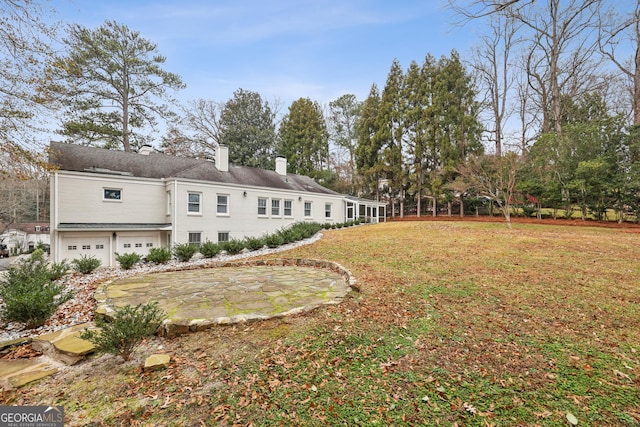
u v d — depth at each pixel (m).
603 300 4.36
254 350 3.08
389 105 25.80
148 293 5.07
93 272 7.78
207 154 26.75
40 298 3.87
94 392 2.44
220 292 5.10
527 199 18.56
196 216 14.52
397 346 3.12
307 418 2.09
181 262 9.22
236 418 2.09
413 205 27.59
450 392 2.35
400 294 4.84
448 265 6.74
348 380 2.54
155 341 3.37
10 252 30.11
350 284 5.33
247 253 10.50
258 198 17.19
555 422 1.99
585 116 21.14
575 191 16.05
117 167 13.95
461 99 22.70
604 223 14.73
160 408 2.22
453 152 21.97
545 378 2.50
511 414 2.08
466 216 22.52
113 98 20.72
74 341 3.24
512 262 6.80
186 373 2.68
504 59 23.22
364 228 17.12
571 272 5.86
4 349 3.24
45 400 2.33
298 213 19.36
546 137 17.38
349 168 32.06
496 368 2.67
